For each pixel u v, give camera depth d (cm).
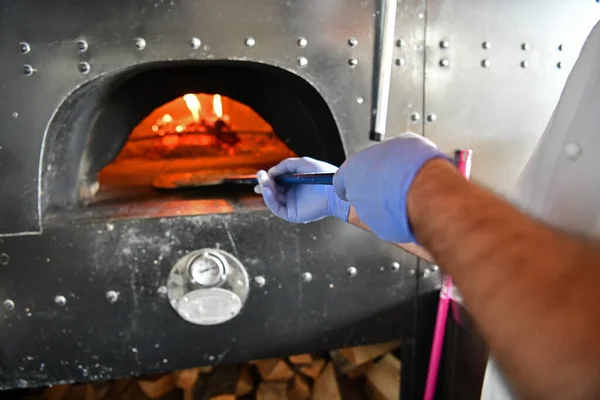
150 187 126
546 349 23
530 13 103
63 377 100
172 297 99
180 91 122
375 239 105
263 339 105
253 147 158
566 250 26
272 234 100
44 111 89
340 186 54
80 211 102
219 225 98
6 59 87
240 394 131
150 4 89
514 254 26
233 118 158
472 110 105
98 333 99
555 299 24
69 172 106
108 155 123
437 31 100
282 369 129
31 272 94
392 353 131
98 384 132
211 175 122
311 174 66
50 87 89
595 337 22
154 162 152
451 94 103
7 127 89
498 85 105
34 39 87
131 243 96
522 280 25
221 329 103
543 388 23
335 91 98
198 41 91
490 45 103
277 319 105
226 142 158
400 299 109
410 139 44
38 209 91
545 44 105
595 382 22
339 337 109
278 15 93
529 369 24
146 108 122
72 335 98
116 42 89
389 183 41
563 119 53
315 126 120
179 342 102
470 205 31
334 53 96
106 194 119
